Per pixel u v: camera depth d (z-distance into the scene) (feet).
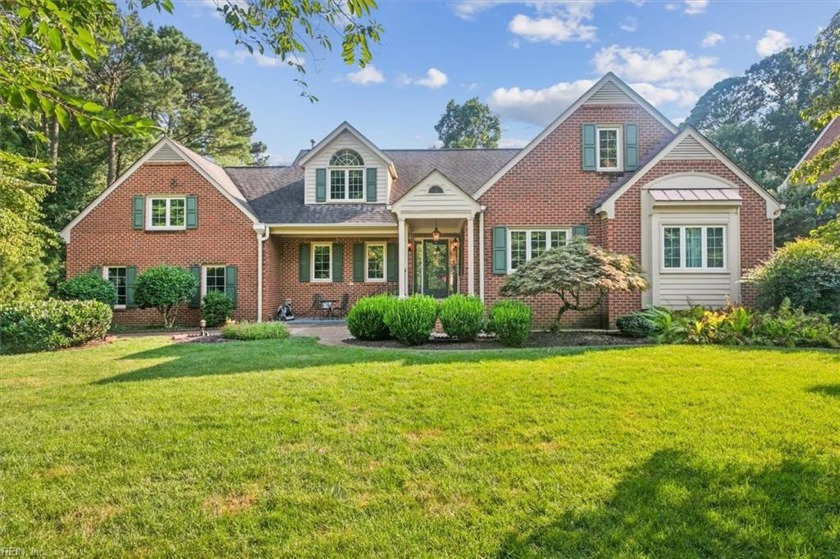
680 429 14.76
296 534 9.50
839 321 36.19
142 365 26.66
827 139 74.95
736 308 39.17
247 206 56.80
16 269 58.44
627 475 11.69
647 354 27.27
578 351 28.99
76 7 8.26
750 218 44.42
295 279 61.98
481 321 34.68
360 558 8.70
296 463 12.76
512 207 48.65
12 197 40.70
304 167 59.47
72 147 84.43
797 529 9.38
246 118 110.93
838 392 18.75
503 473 11.96
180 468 12.56
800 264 38.01
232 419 16.30
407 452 13.38
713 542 8.98
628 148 48.57
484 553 8.76
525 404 17.51
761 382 20.38
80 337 35.99
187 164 55.26
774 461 12.37
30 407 17.97
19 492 11.26
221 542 9.25
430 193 47.98
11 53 13.09
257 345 34.65
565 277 33.45
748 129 114.52
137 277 54.03
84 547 9.18
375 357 27.99
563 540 9.09
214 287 55.83
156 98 83.92
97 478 12.00
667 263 44.21
